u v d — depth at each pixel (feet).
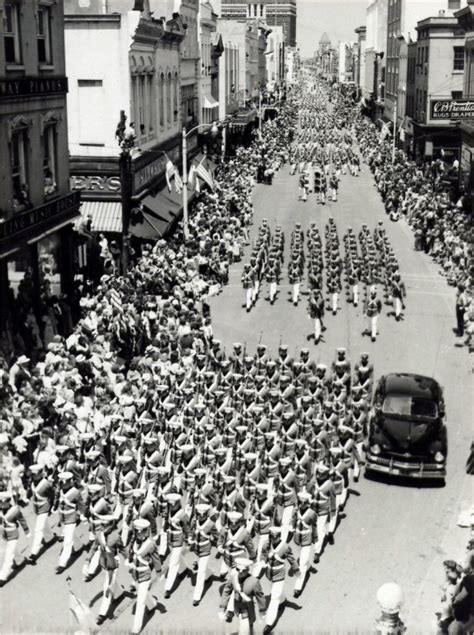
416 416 64.75
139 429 65.36
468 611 44.27
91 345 82.94
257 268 120.47
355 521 58.65
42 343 90.33
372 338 100.48
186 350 82.17
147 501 53.62
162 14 182.39
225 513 51.29
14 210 89.04
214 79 248.52
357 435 66.74
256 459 57.31
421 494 62.85
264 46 430.61
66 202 102.89
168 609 48.32
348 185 237.04
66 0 142.72
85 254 115.24
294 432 63.46
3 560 52.75
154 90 148.87
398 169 226.17
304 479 59.06
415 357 94.68
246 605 44.11
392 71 334.24
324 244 151.33
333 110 517.96
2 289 85.10
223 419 68.28
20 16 89.15
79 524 57.77
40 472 53.88
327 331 104.32
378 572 52.29
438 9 293.64
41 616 47.32
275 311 112.98
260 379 72.59
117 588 49.83
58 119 101.30
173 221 140.15
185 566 51.78
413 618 47.26
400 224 177.78
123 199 124.57
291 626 46.42
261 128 342.64
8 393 69.21
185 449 58.54
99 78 128.16
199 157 203.41
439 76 235.61
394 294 108.78
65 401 67.87
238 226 154.40
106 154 129.80
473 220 146.41
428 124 237.04
